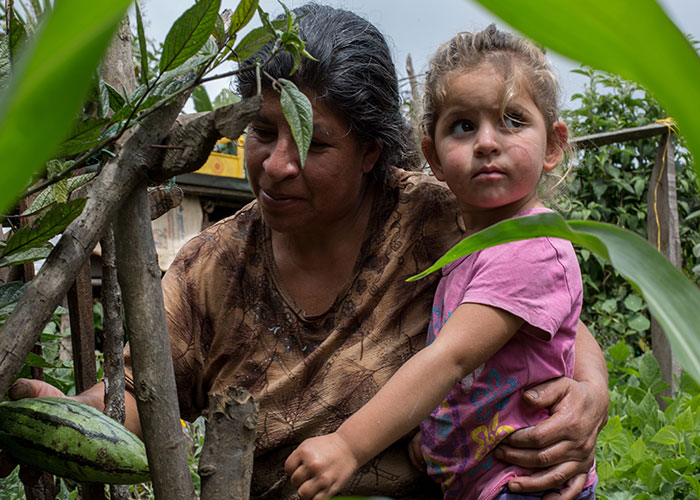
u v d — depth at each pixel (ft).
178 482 2.15
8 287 2.40
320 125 3.61
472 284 3.76
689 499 6.44
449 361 3.50
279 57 3.53
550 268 3.79
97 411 2.76
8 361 1.79
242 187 12.82
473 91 3.91
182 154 2.05
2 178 0.56
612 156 14.99
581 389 3.97
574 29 0.68
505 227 1.43
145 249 2.12
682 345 1.20
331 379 4.09
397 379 3.45
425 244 4.26
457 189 4.02
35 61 0.49
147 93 2.02
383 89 3.87
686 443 7.19
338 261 4.21
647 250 1.32
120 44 2.99
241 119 1.96
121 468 2.61
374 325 4.17
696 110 0.77
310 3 4.07
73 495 5.65
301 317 4.22
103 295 3.25
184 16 1.82
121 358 3.30
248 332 4.26
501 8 0.68
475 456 3.87
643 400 8.54
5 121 0.50
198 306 4.32
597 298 14.64
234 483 2.15
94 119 1.83
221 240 4.41
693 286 1.29
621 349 10.96
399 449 4.20
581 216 14.20
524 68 3.96
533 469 3.83
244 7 2.10
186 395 4.47
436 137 4.17
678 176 14.44
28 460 2.62
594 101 14.98
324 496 3.14
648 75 0.73
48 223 2.02
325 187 3.70
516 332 3.88
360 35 3.79
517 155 3.89
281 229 3.85
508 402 3.86
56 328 6.91
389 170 4.44
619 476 6.81
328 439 3.27
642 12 0.65
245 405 2.19
